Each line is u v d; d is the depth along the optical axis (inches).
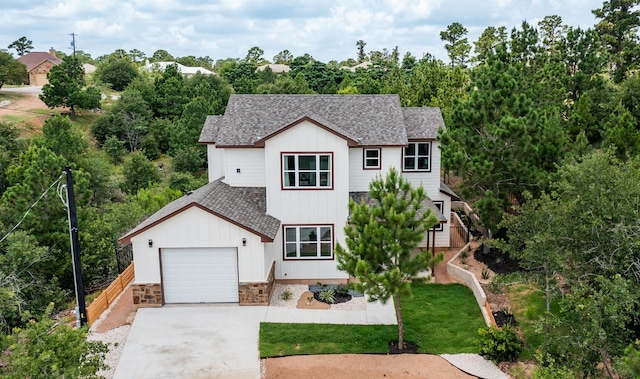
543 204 617.3
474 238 1061.1
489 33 3221.0
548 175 841.5
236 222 766.5
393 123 962.1
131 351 655.1
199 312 767.1
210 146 1061.1
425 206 916.0
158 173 1673.2
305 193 865.5
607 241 543.8
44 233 906.1
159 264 778.8
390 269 624.7
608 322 455.8
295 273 891.4
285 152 850.8
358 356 642.2
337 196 867.4
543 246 587.8
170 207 854.5
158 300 784.9
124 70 3102.9
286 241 884.6
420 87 1857.8
